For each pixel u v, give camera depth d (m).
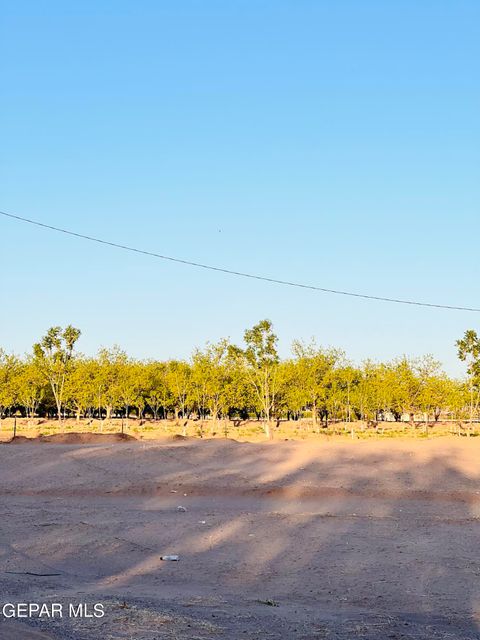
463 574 15.41
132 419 88.50
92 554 17.06
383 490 26.34
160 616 10.55
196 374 67.88
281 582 14.75
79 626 9.77
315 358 70.88
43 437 42.09
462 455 32.78
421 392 66.75
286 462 31.25
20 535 18.86
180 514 22.27
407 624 11.27
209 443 35.78
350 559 16.72
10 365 76.69
